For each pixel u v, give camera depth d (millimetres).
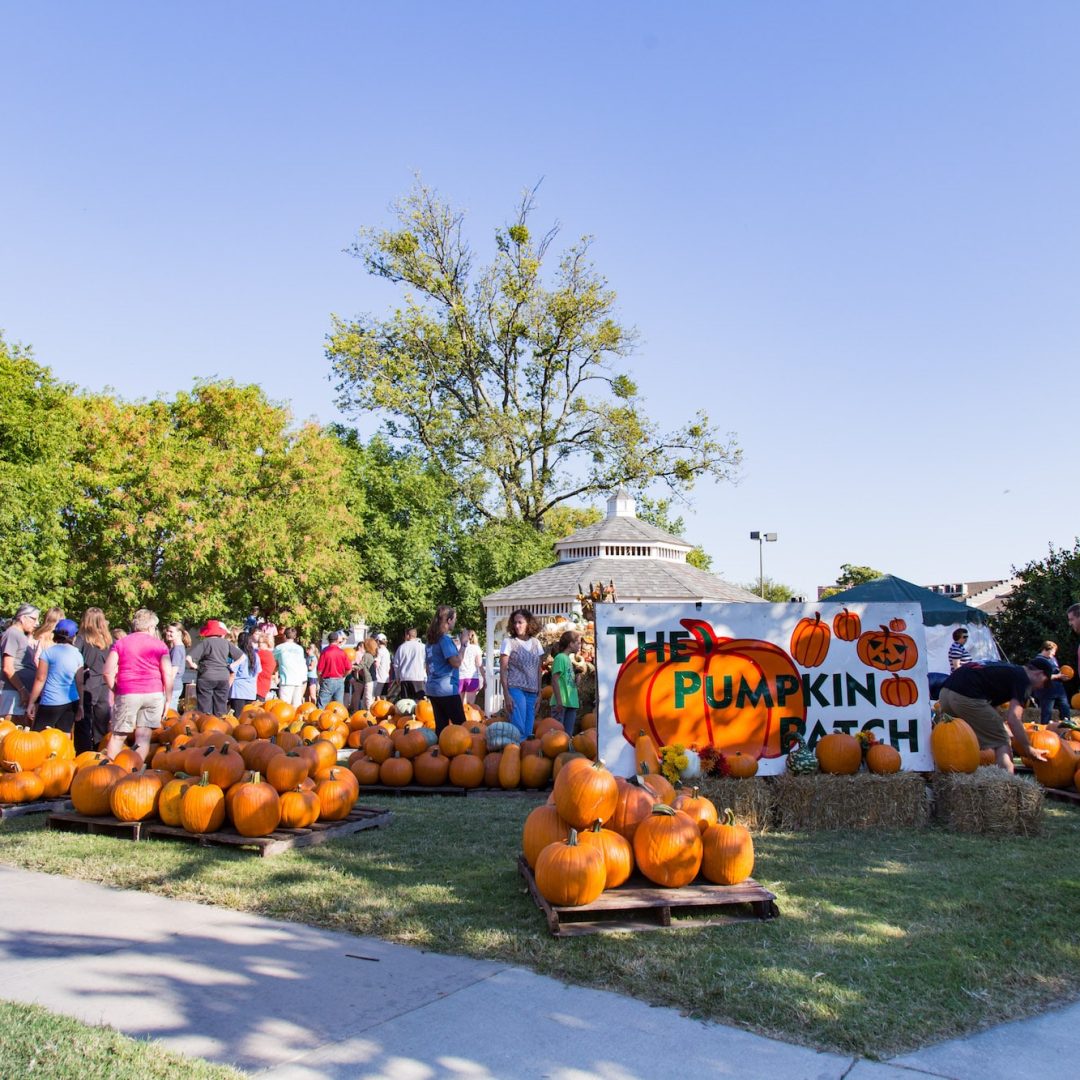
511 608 21141
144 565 20641
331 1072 3402
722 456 39031
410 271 38406
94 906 5367
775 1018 3803
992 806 7266
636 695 8008
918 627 8414
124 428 23906
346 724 13430
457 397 39375
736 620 8180
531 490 39219
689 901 4914
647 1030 3732
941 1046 3609
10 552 18109
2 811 7863
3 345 26812
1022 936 4770
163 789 7254
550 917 4773
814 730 8125
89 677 9906
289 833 6926
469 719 12992
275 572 21375
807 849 6734
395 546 27484
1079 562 21203
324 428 33031
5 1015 3766
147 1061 3389
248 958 4508
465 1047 3594
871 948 4551
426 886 5668
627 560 21234
